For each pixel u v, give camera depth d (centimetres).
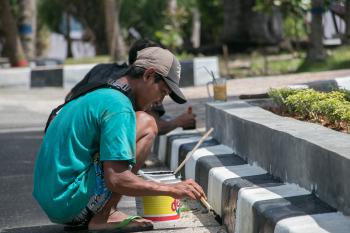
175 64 571
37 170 577
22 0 3095
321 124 650
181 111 1242
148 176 620
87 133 561
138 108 582
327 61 2028
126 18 4247
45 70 2227
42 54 5094
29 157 1030
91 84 579
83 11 4578
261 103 827
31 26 3122
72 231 602
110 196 578
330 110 635
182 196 550
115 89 570
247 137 665
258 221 502
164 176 637
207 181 656
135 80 571
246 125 667
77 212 575
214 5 3809
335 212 478
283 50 2834
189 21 4684
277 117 673
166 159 870
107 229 592
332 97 685
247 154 666
